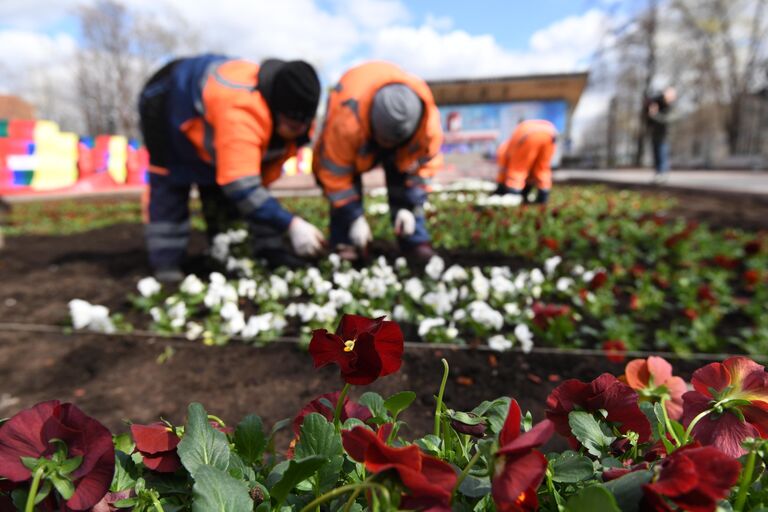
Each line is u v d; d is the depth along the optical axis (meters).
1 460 0.64
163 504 0.76
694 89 32.16
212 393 2.49
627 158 51.03
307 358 2.78
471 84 20.31
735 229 6.25
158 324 3.30
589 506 0.55
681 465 0.59
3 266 5.27
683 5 27.88
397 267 4.10
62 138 12.66
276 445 1.99
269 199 3.55
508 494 0.57
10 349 3.09
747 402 0.76
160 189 4.04
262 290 3.66
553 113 20.86
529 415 0.85
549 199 9.10
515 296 3.54
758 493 0.66
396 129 3.46
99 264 5.05
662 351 2.95
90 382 2.68
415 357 2.65
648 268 4.66
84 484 0.64
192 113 3.55
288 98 3.38
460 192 10.14
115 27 31.19
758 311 3.55
